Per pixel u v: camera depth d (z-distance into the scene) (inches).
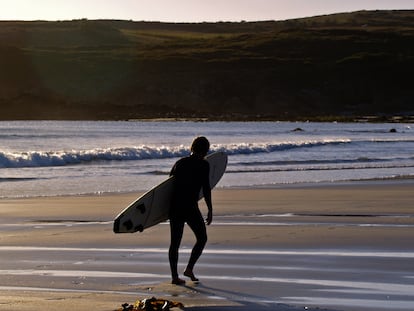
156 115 7391.7
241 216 830.5
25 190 1148.5
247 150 2253.9
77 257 573.9
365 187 1198.9
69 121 6584.6
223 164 578.6
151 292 456.8
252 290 460.1
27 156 1659.7
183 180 490.0
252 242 636.1
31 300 426.3
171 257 484.7
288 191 1128.8
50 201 984.3
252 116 7347.4
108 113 7273.6
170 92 7810.0
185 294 451.2
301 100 7839.6
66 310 401.7
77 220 802.8
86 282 484.7
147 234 691.4
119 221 474.9
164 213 496.1
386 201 989.8
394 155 2234.3
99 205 943.0
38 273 512.7
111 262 553.6
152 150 1994.3
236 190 1141.7
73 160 1756.9
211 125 5782.5
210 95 7834.6
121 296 443.2
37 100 7288.4
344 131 4803.2
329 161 1894.7
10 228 737.0
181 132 4254.4
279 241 641.6
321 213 858.1
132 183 1282.0
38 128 4722.0
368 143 2977.4
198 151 496.4
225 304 424.8
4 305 411.5
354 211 876.0
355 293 447.8
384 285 468.4
